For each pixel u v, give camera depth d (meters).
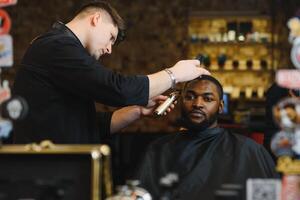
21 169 1.76
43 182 1.74
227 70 7.64
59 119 2.33
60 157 1.75
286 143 1.76
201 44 7.73
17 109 1.86
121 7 8.05
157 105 2.61
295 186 1.74
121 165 4.48
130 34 8.04
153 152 2.46
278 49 6.86
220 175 2.29
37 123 2.32
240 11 7.66
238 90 7.56
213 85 2.51
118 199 1.78
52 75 2.31
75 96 2.36
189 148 2.43
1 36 1.97
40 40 2.40
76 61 2.27
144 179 2.38
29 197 1.75
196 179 2.29
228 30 7.71
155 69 8.02
